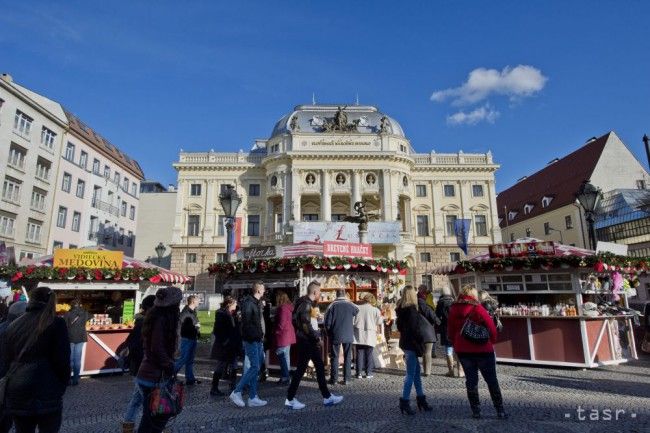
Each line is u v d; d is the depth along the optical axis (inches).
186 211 2033.7
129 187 2401.6
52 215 1723.7
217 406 319.3
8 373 167.0
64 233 1808.6
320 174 1924.2
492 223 2036.2
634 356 515.5
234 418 286.2
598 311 481.4
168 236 2448.3
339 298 409.1
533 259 511.5
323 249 526.0
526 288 530.3
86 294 611.2
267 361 467.2
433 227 2034.9
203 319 1175.0
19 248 1537.9
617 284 517.3
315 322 418.6
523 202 2503.7
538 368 465.7
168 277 566.9
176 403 196.2
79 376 431.8
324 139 1951.3
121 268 520.4
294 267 507.8
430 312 379.9
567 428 253.4
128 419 230.8
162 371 200.5
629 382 382.9
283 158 1932.8
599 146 2139.5
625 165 2070.6
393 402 322.0
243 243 1996.8
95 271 503.5
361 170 1914.4
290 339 397.1
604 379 398.0
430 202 2070.6
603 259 476.7
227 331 364.8
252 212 2032.5
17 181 1531.7
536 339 477.7
